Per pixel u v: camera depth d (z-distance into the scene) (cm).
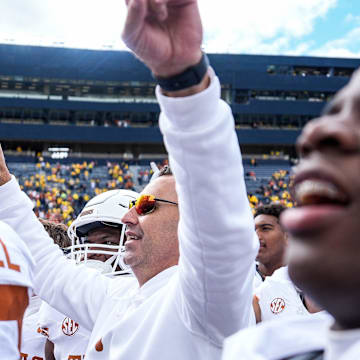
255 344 87
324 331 89
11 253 131
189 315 148
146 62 108
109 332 177
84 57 4547
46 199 3155
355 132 66
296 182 70
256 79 4566
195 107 109
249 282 140
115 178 3838
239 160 122
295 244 70
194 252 127
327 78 4616
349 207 66
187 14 105
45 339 290
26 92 4553
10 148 4478
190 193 118
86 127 4331
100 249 280
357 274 65
